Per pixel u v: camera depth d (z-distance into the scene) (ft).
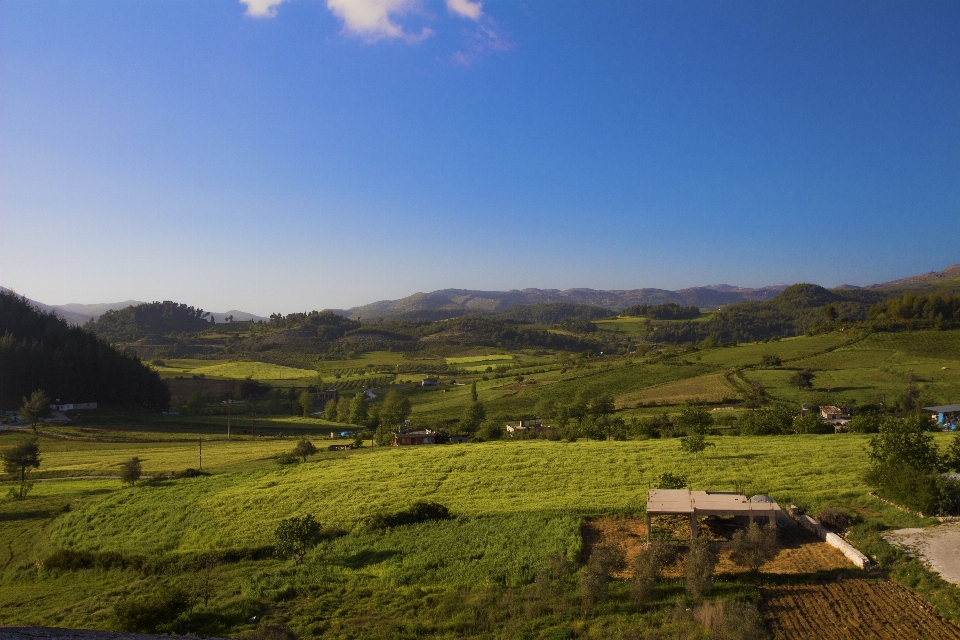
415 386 648.79
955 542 91.04
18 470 239.09
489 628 81.97
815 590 81.87
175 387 620.49
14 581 135.85
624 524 121.90
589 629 77.41
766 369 466.29
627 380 505.66
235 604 99.14
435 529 130.21
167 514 171.42
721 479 149.48
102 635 29.45
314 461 239.71
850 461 161.58
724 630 69.72
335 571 112.57
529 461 194.18
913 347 465.88
